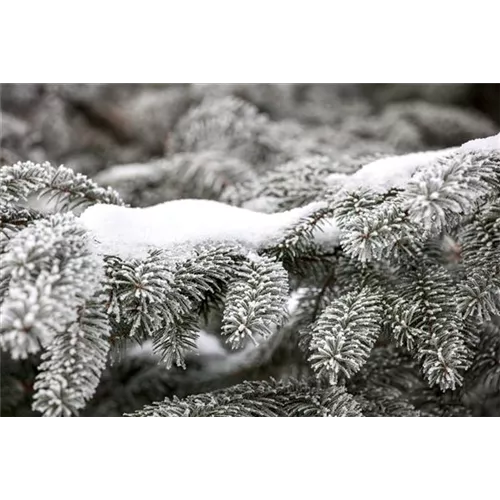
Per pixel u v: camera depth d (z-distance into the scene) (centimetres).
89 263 102
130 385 128
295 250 113
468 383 116
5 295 101
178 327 107
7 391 118
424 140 227
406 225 106
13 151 176
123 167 162
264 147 167
